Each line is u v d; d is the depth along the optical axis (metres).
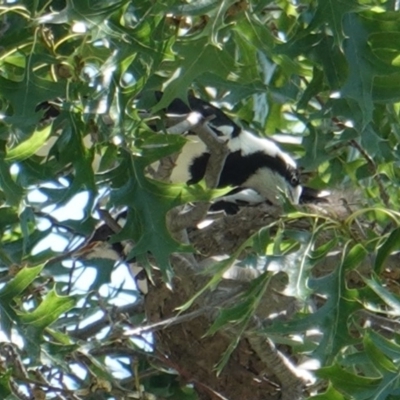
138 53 6.52
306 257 7.24
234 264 7.41
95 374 7.94
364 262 8.51
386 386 6.30
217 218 9.75
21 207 6.54
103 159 6.74
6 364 7.84
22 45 6.51
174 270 8.31
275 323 7.16
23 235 6.85
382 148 7.56
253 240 7.34
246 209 9.55
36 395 7.62
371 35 6.50
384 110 7.74
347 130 8.09
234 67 6.86
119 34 6.27
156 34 6.44
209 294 8.31
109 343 8.38
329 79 6.50
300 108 7.04
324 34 6.46
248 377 9.59
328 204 9.84
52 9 6.95
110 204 6.82
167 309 9.52
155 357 8.76
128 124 6.58
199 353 9.59
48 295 6.56
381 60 6.39
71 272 8.55
